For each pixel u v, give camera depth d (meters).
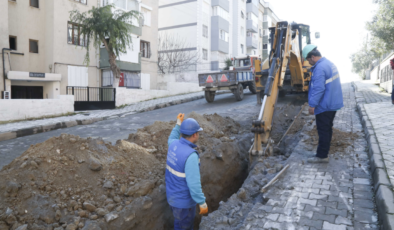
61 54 16.95
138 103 16.97
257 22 41.84
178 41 30.27
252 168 5.26
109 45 16.56
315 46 4.52
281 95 12.63
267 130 5.63
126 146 4.70
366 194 3.55
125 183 3.92
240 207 3.77
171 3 30.62
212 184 5.26
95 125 11.04
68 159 3.86
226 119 8.53
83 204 3.39
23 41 16.02
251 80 17.11
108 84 19.27
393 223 2.60
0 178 3.34
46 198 3.30
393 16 14.69
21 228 2.92
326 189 3.75
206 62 31.11
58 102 13.10
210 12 31.69
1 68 14.36
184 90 22.80
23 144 8.27
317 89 4.34
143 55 22.95
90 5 18.34
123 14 16.05
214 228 3.33
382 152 4.48
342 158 4.79
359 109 8.66
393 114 7.36
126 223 3.39
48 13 16.72
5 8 14.47
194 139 3.16
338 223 2.98
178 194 3.05
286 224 3.04
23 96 16.11
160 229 3.87
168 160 3.17
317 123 4.61
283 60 6.04
